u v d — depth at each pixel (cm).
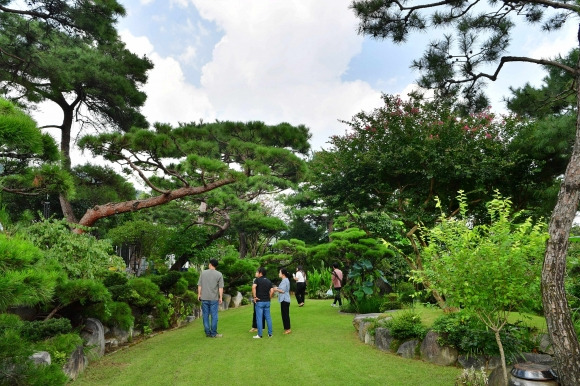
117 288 883
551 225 427
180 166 1212
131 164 1091
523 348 621
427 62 804
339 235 1465
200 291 946
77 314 748
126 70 1719
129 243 1805
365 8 759
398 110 1080
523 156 1034
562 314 405
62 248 797
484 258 495
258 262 2175
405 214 1116
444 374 599
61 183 698
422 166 1057
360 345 812
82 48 1644
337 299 1468
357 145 1132
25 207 1645
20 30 1343
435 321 723
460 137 1042
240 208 1719
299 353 748
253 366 665
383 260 1410
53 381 426
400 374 605
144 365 689
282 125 1552
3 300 317
